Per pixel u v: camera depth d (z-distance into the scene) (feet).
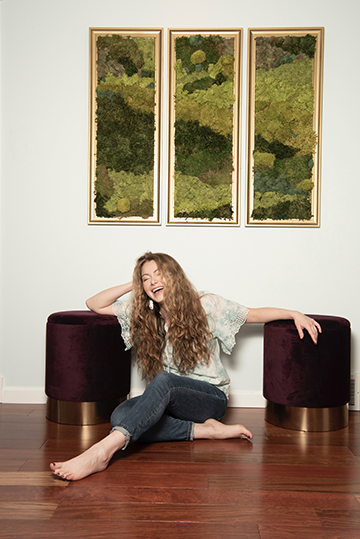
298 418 6.92
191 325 6.63
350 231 8.39
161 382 5.79
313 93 8.32
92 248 8.52
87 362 7.03
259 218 8.41
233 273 8.46
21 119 8.51
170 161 8.43
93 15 8.46
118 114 8.43
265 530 4.08
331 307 8.41
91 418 7.09
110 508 4.42
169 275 6.59
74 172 8.54
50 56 8.48
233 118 8.39
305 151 8.34
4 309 8.54
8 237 8.54
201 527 4.11
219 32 8.37
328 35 8.33
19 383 8.54
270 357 7.21
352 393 8.35
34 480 5.03
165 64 8.46
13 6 8.45
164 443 6.31
